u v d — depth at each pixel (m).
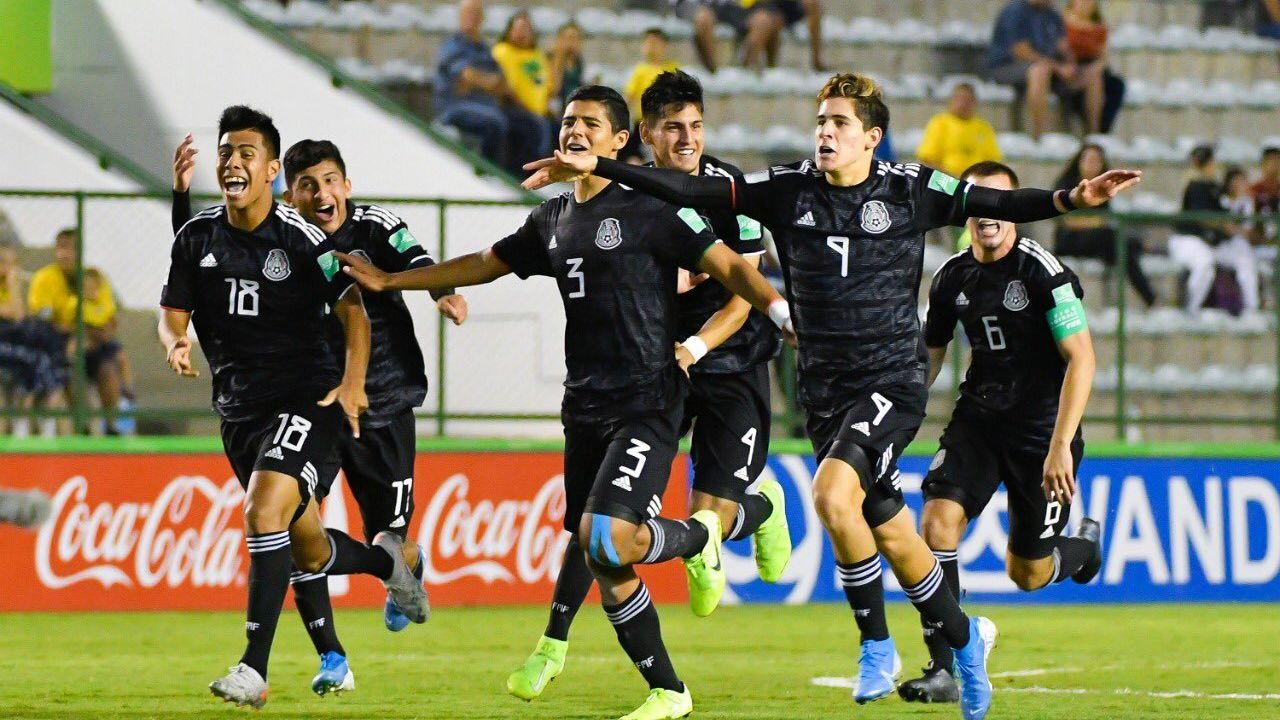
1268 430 51.75
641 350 20.53
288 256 21.81
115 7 49.03
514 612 40.84
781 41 59.97
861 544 20.69
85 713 22.34
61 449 40.28
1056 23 59.22
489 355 43.81
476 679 27.31
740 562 43.56
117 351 41.72
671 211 20.56
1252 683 27.19
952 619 20.56
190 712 22.50
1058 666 30.00
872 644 21.58
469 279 21.81
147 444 40.75
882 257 20.64
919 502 44.19
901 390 20.70
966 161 55.16
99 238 42.12
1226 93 63.81
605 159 19.98
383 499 26.17
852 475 20.17
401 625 26.64
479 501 42.38
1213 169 53.25
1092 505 44.84
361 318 22.05
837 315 20.70
